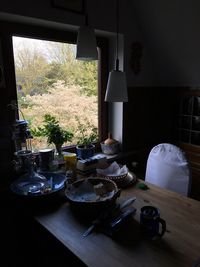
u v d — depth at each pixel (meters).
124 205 1.08
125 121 2.02
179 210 1.07
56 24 1.56
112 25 1.79
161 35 1.89
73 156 1.43
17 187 1.22
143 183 1.35
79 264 0.79
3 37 1.45
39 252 1.26
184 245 0.84
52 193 1.13
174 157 1.42
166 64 2.07
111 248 0.83
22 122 1.40
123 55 1.89
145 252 0.81
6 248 1.44
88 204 0.99
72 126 1.90
